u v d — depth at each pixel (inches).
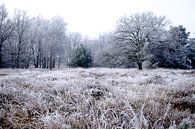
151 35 1102.4
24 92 213.8
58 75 430.9
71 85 260.1
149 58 1107.9
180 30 1583.4
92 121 138.5
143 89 255.9
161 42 1150.3
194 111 174.2
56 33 1798.7
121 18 1165.7
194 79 347.9
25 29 1673.2
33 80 324.2
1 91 221.8
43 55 1850.4
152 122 144.5
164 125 137.8
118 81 358.0
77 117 147.2
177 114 155.4
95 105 176.2
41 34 1782.7
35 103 180.9
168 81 346.9
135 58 1119.0
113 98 196.5
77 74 498.9
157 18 1184.8
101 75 550.0
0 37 1539.1
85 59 1558.8
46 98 201.3
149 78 387.5
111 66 1604.3
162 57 1256.8
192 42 1632.6
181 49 1393.9
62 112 162.2
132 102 180.2
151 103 180.9
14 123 143.8
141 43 1111.6
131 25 1129.4
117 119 140.6
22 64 1695.4
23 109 164.4
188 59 1574.8
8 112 168.6
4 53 1627.7
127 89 247.4
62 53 1940.2
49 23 1868.8
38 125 139.5
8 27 1573.6
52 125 133.1
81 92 226.1
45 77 391.9
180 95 236.2
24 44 1674.5
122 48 1130.0
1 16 1545.3
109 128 131.6
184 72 684.7
